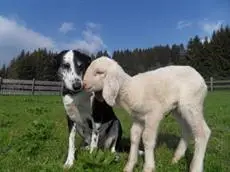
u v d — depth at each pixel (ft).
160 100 2.58
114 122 3.37
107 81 2.48
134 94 2.52
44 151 3.40
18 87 17.12
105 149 3.25
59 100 11.82
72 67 3.01
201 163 2.56
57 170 2.75
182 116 2.69
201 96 2.65
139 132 2.67
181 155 2.99
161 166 2.84
